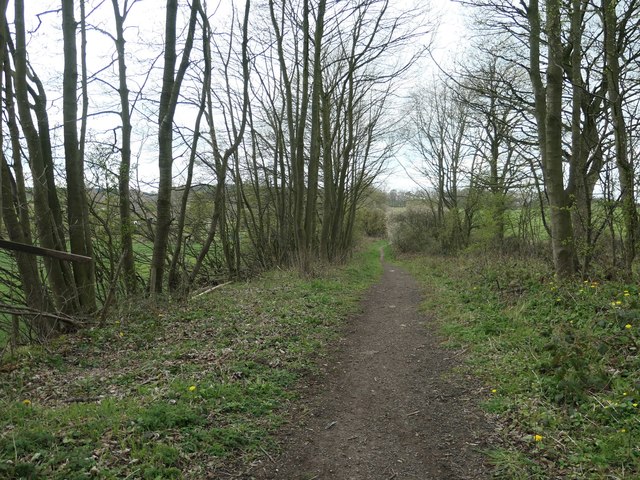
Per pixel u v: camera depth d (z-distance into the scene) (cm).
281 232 1969
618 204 835
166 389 503
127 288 1104
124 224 1090
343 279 1589
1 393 493
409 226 3775
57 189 1035
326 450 418
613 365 506
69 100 912
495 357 628
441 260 2478
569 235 944
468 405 504
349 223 2942
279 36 1574
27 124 843
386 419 484
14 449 352
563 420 426
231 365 590
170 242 1576
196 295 1161
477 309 920
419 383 588
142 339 720
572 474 349
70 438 382
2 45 530
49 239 841
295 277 1463
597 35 948
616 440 373
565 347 550
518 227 1970
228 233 1923
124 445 379
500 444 412
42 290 818
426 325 913
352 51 1834
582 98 1070
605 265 941
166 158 1066
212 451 392
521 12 1042
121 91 1116
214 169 1591
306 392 552
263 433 436
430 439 436
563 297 779
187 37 1052
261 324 808
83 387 522
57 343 703
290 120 1666
